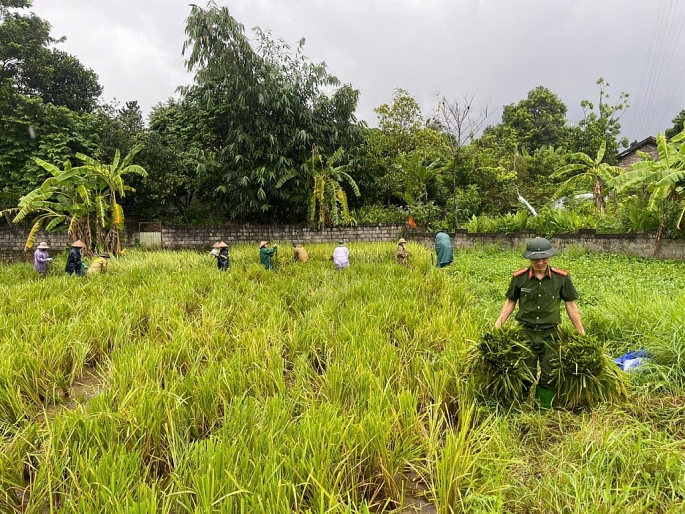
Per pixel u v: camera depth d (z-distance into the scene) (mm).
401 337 5746
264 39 21500
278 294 8836
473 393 4207
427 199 25219
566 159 30297
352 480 2961
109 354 5695
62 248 20781
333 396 4117
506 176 25562
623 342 5469
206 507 2398
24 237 20672
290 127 21766
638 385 4438
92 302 7852
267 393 4133
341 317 6602
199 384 4102
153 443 3406
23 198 14727
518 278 4566
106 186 17422
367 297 8078
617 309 6047
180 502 2623
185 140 23734
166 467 3309
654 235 15422
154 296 8266
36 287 9406
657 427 3799
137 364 4496
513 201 25984
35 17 21641
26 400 4418
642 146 33000
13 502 2865
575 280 10406
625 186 14250
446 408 4031
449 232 19828
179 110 25188
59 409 4438
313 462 2863
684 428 3707
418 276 10297
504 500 2863
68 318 7055
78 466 2918
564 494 2773
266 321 6492
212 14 18953
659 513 2721
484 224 20516
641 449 3174
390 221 23516
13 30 20625
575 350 4137
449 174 26406
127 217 22984
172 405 3744
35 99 19359
